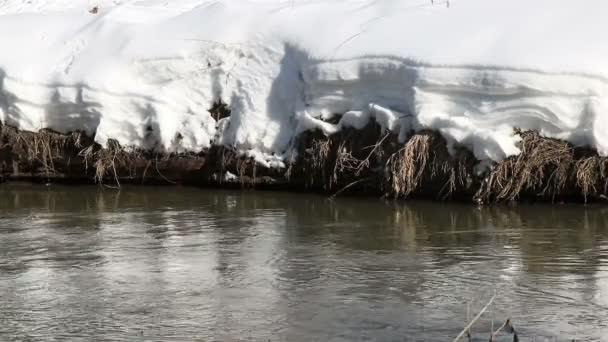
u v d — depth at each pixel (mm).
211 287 11297
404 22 16297
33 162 17906
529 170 14867
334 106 16297
